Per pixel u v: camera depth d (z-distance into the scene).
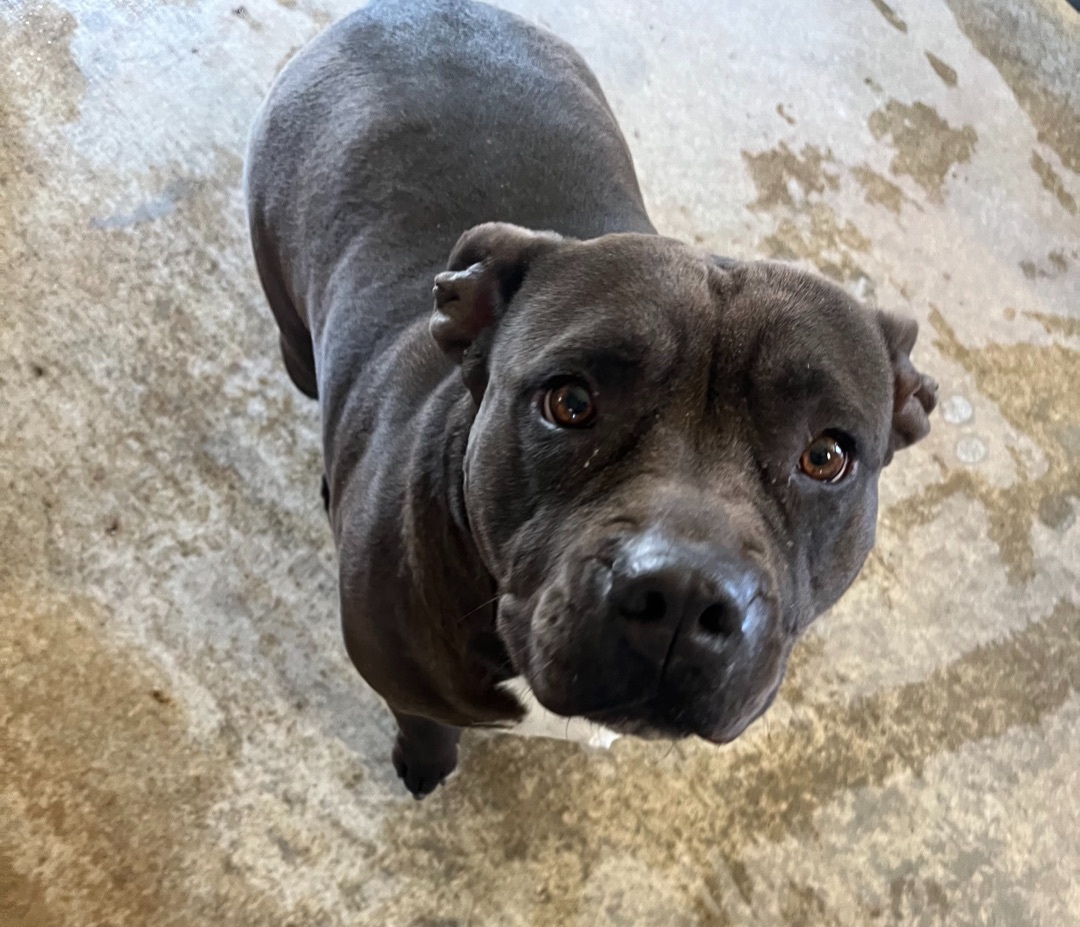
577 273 0.40
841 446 0.40
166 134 0.78
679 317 0.39
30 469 0.66
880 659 0.70
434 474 0.45
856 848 0.64
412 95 0.55
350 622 0.50
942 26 1.03
